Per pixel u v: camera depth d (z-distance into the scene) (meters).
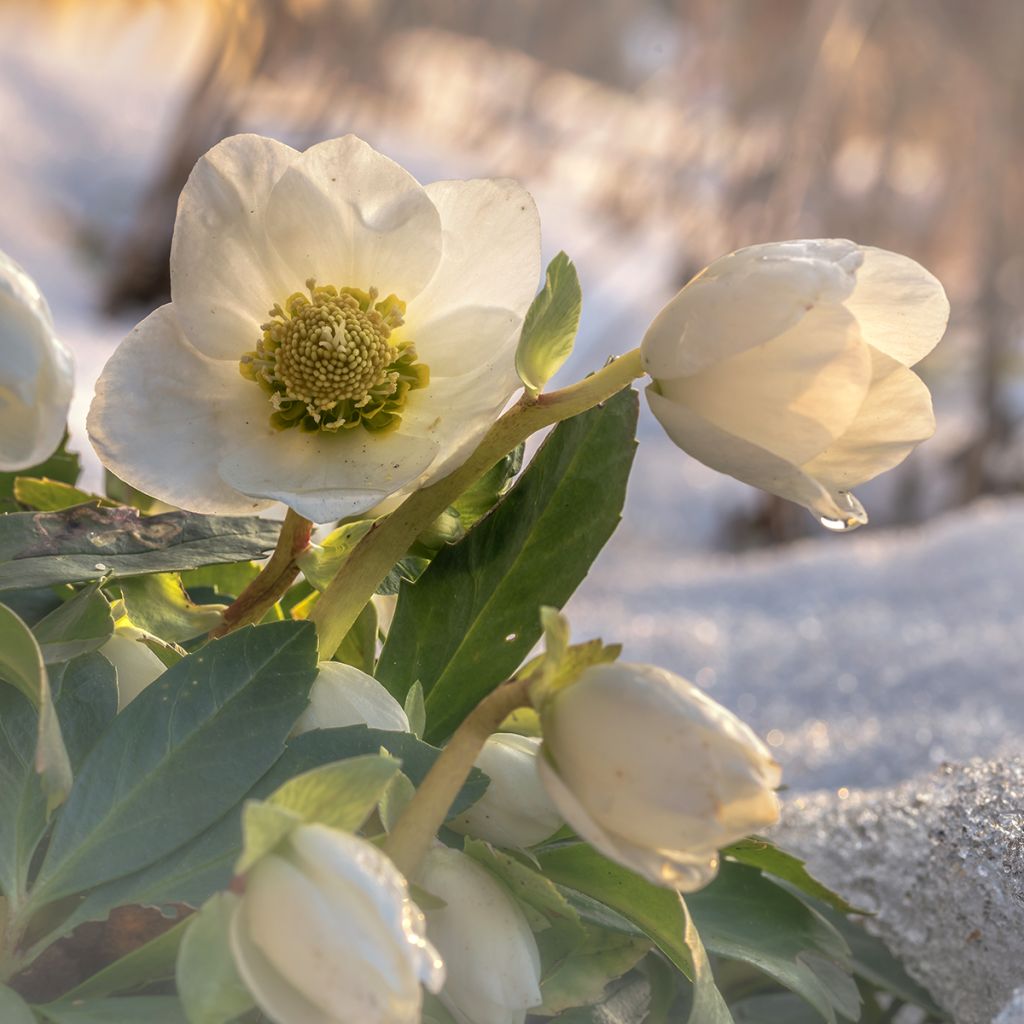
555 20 2.21
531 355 0.62
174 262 0.63
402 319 0.64
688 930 0.61
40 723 0.59
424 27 2.19
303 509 0.62
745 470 0.61
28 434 0.59
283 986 0.57
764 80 1.90
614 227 2.18
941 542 1.36
